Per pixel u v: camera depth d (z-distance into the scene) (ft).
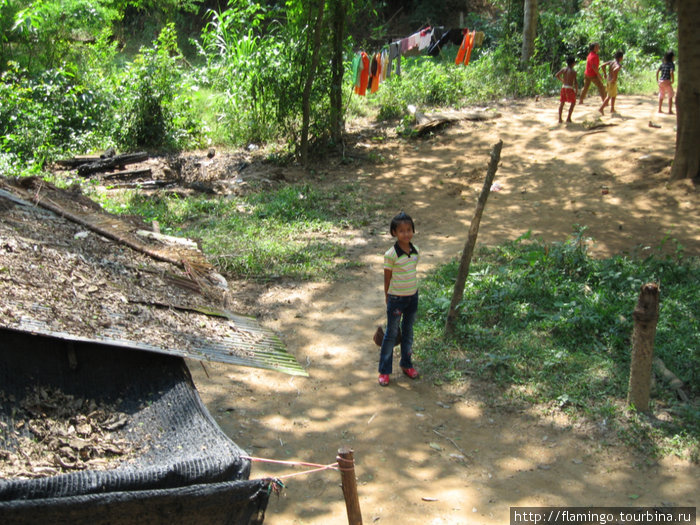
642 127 47.03
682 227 32.37
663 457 16.47
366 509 14.92
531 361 20.72
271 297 25.99
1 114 45.19
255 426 18.06
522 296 24.70
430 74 59.52
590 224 33.55
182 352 12.36
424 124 50.98
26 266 13.38
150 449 11.04
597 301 23.49
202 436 10.87
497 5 90.38
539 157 44.14
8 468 10.05
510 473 16.19
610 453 16.76
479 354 21.39
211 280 16.80
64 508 8.53
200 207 35.99
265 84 46.26
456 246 31.53
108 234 17.24
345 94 57.16
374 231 33.53
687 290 24.85
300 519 14.58
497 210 36.37
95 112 50.44
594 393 18.95
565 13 85.81
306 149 44.68
